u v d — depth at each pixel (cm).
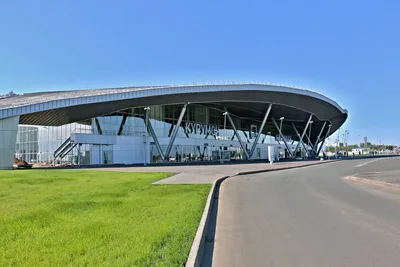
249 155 6962
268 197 1275
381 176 2159
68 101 4138
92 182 1750
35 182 1748
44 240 585
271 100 6575
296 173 2753
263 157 8306
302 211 955
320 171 2986
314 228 741
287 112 7681
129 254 499
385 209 976
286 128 9725
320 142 11131
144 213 844
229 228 766
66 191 1349
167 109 5900
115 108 4925
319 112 8206
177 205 981
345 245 604
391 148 18975
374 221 808
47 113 4191
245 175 2552
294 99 6944
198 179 2017
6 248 540
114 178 2011
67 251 519
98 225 700
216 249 603
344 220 823
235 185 1770
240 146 7356
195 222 729
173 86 5262
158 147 5378
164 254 501
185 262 466
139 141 5106
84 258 482
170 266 448
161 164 4700
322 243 620
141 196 1198
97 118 5034
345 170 3058
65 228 677
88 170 2920
